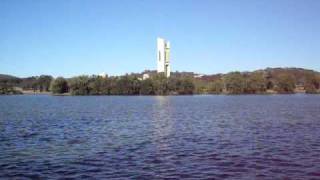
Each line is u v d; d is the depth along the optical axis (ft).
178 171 104.83
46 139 165.89
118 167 109.81
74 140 162.50
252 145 145.79
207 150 135.74
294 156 123.44
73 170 106.52
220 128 205.46
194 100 647.97
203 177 98.73
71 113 336.70
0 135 179.22
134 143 153.07
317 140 156.15
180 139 163.73
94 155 127.54
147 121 253.24
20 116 302.66
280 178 96.84
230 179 96.48
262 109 374.84
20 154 130.00
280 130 192.34
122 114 321.93
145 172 104.06
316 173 101.24
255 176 98.89
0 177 99.35
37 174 102.47
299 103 505.25
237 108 396.78
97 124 233.76
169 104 506.07
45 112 351.46
